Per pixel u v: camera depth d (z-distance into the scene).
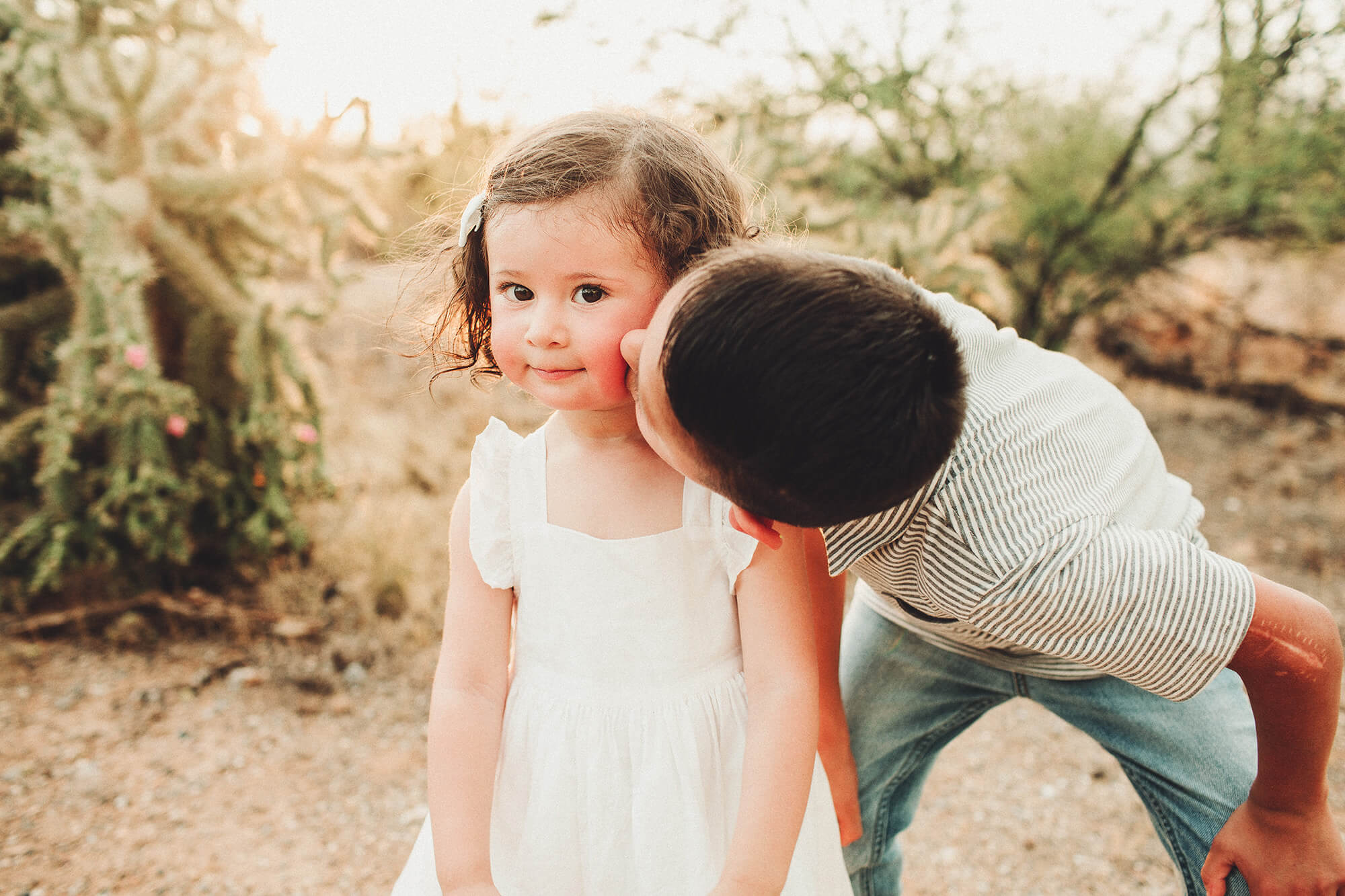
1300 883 0.93
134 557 2.84
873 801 1.35
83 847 1.91
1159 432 4.64
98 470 2.74
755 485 0.63
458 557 0.95
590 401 0.81
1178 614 0.77
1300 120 4.37
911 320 0.62
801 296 0.59
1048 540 0.79
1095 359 5.58
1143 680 0.82
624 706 0.90
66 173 2.54
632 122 0.85
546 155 0.80
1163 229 4.69
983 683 1.23
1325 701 0.82
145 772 2.15
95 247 2.60
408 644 2.69
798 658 0.88
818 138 4.38
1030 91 4.64
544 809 0.90
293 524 2.96
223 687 2.50
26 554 2.75
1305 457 4.30
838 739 1.18
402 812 2.07
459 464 3.63
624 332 0.79
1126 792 2.14
